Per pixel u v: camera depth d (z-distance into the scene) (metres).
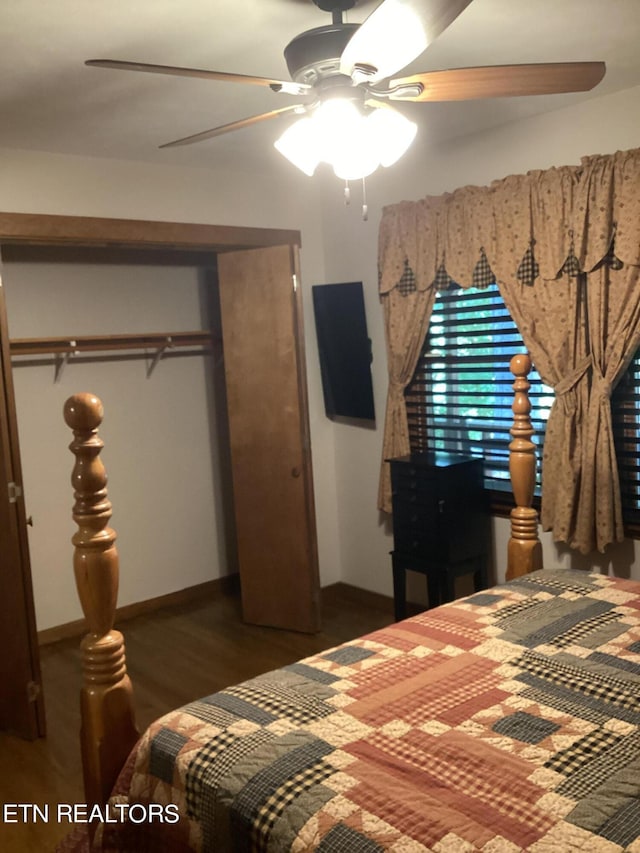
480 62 2.68
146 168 3.84
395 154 2.22
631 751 1.56
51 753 3.05
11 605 3.11
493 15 2.28
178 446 4.70
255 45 2.41
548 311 3.42
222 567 4.95
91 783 1.95
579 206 3.25
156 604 4.65
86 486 1.91
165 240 3.91
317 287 4.48
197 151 3.67
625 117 3.14
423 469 3.67
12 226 3.43
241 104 2.96
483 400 3.91
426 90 2.03
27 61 2.44
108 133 3.28
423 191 3.97
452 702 1.80
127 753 1.96
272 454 4.12
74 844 2.41
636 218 3.08
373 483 4.48
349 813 1.41
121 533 4.49
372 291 4.29
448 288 3.87
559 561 3.64
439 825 1.35
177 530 4.73
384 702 1.81
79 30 2.22
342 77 2.01
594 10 2.27
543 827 1.34
